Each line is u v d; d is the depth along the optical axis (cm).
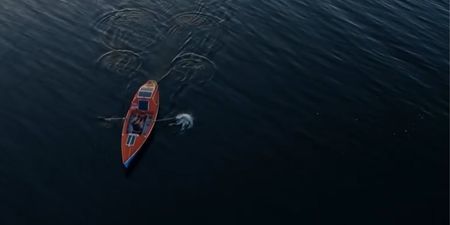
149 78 4916
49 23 5466
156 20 5575
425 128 4659
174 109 4622
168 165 4162
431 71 5312
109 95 4731
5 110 4522
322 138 4484
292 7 6050
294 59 5297
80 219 3756
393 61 5397
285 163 4247
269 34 5588
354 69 5244
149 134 4338
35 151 4212
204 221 3781
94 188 3969
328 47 5494
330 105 4816
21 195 3884
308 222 3806
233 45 5388
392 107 4853
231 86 4916
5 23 5419
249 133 4481
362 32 5756
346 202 3966
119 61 5059
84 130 4403
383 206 3953
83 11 5644
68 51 5144
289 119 4641
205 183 4050
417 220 3872
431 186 4134
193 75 4978
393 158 4353
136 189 3978
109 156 4209
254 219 3809
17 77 4834
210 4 5891
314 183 4097
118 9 5691
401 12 6172
